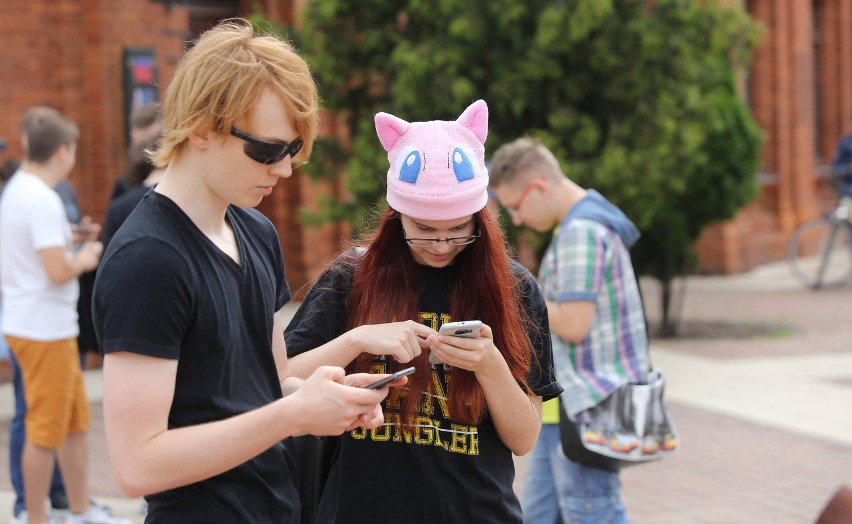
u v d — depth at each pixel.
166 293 2.30
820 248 18.48
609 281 4.23
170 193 2.44
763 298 14.61
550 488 4.53
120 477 2.28
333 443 2.96
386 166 8.91
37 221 5.26
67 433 5.53
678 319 11.77
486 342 2.61
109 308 2.29
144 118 5.86
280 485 2.59
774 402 8.62
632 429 4.15
